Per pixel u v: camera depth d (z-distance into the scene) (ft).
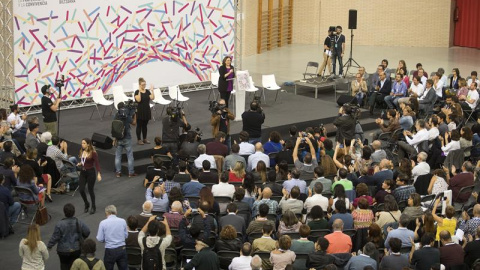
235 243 37.06
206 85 80.53
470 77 75.56
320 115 69.77
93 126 64.18
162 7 73.97
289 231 38.86
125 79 72.95
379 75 73.15
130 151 55.47
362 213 40.16
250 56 104.63
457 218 45.37
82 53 69.15
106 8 69.97
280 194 44.62
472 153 57.52
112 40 71.00
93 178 48.42
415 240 38.17
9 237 44.83
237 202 41.75
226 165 49.42
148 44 73.77
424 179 48.26
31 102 66.80
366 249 34.91
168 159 52.60
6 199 44.19
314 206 39.17
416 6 109.29
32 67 66.23
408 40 110.63
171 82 76.54
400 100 70.03
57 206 49.83
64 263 37.19
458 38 110.52
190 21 76.43
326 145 51.31
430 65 96.17
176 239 39.60
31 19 65.31
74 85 69.31
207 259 34.81
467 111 69.92
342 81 79.30
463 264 36.47
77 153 59.21
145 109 58.70
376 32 111.34
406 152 57.31
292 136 53.67
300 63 99.25
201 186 44.34
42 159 51.65
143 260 35.37
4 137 53.62
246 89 66.74
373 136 61.11
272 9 108.88
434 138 56.80
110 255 36.42
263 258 36.40
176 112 54.34
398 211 40.34
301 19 115.14
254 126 58.54
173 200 41.60
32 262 35.58
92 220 47.55
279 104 74.18
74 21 68.03
